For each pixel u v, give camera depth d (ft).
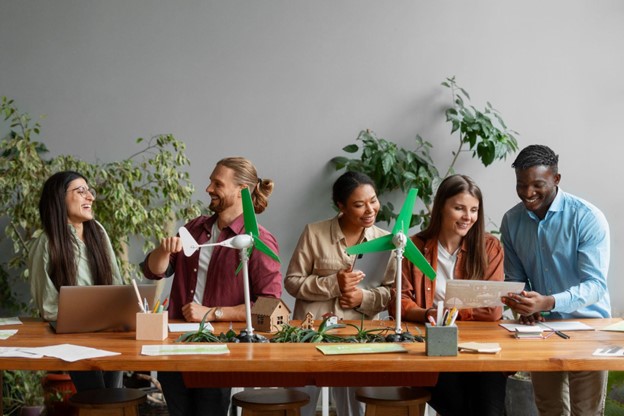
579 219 10.91
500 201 16.33
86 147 16.21
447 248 11.10
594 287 10.53
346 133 16.29
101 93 16.24
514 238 11.50
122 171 15.20
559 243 11.00
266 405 9.37
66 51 16.26
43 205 10.96
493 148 15.52
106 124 16.21
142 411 13.71
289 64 16.29
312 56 16.29
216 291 11.09
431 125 16.33
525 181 10.80
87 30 16.28
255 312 10.35
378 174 15.61
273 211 16.24
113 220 14.87
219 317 10.80
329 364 8.30
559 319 11.30
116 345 9.17
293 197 16.24
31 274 10.95
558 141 16.35
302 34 16.30
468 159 16.33
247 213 9.77
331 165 16.24
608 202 16.34
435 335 8.52
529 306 10.04
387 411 9.45
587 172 16.35
